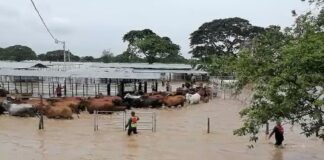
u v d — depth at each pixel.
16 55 153.00
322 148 25.52
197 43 118.31
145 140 27.36
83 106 41.41
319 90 18.38
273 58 18.20
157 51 120.94
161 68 98.19
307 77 16.05
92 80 72.19
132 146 25.48
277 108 17.12
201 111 43.47
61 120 35.38
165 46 122.56
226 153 23.92
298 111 17.20
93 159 22.22
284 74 16.41
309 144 26.66
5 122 33.88
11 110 37.03
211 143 26.67
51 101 41.47
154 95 48.25
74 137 28.03
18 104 37.94
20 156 22.56
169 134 29.61
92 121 35.03
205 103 51.28
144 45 121.00
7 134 28.80
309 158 22.95
